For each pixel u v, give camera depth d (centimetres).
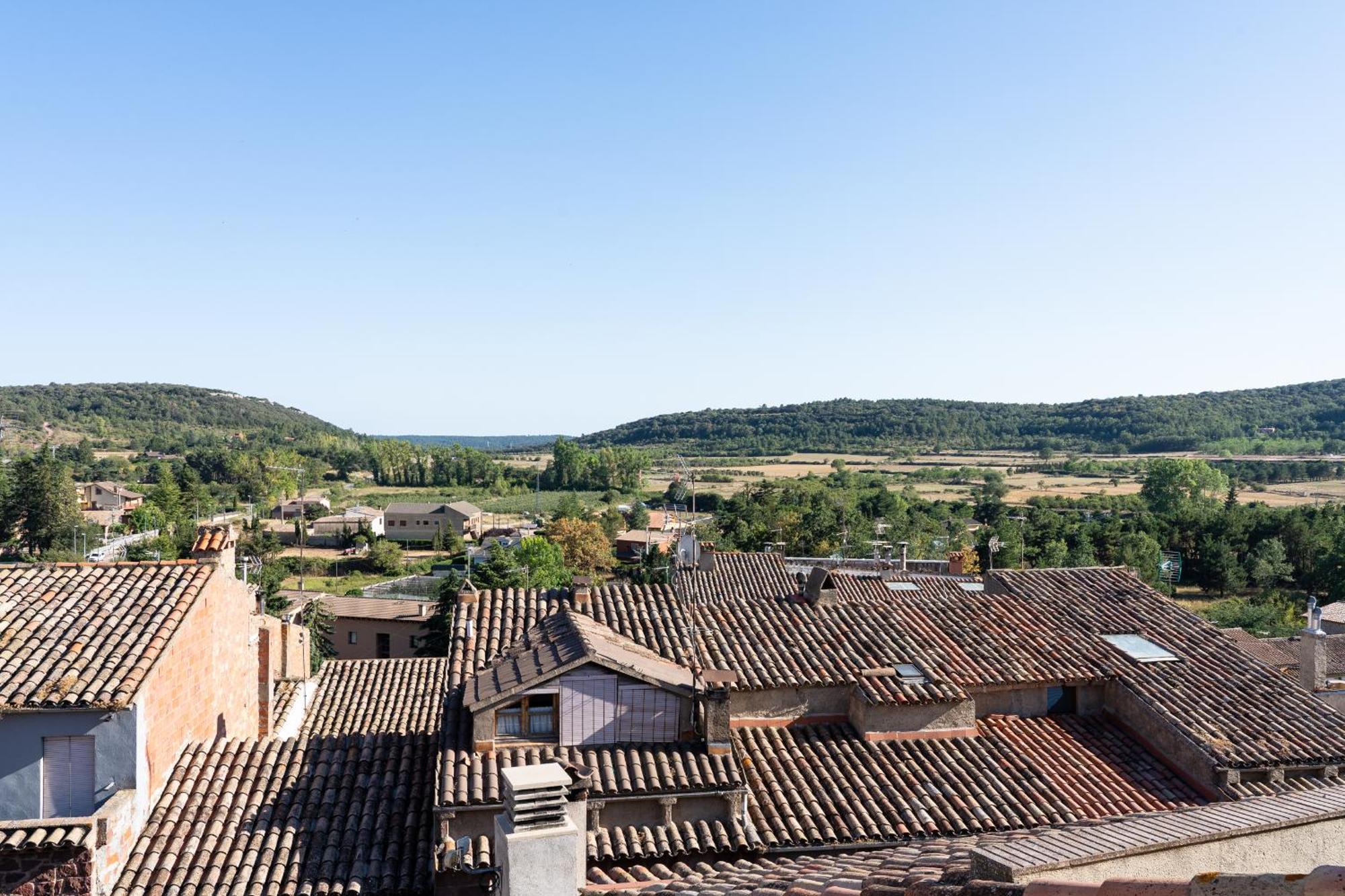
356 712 2911
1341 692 2506
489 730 1608
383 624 5784
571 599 2145
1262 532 9288
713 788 1551
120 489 15950
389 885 1438
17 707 1442
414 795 1661
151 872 1438
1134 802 1683
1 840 1317
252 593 2328
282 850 1504
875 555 8006
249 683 2183
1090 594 2462
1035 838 939
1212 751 1727
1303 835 973
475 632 1992
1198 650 2133
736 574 4594
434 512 14575
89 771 1482
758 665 1917
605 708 1648
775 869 1246
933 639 2109
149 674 1550
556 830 1066
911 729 1852
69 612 1686
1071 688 2017
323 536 13638
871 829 1557
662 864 1498
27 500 12056
